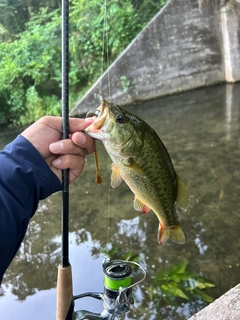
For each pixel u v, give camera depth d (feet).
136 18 8.49
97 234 3.23
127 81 7.32
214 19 7.64
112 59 8.34
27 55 7.89
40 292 2.70
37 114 7.81
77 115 7.13
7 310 2.53
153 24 7.30
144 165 1.27
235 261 2.69
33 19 8.38
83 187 4.17
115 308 1.13
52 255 3.11
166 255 2.84
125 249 2.97
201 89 7.84
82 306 2.46
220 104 6.59
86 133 1.10
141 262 2.78
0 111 7.68
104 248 3.02
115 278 1.12
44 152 1.00
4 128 7.66
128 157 1.24
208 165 4.24
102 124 1.18
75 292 2.59
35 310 2.52
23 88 7.89
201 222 3.18
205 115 6.07
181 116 6.19
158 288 2.50
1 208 0.87
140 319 2.29
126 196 3.86
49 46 7.99
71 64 8.24
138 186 1.29
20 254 3.15
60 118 1.07
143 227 3.26
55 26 8.10
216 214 3.27
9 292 2.71
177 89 7.70
